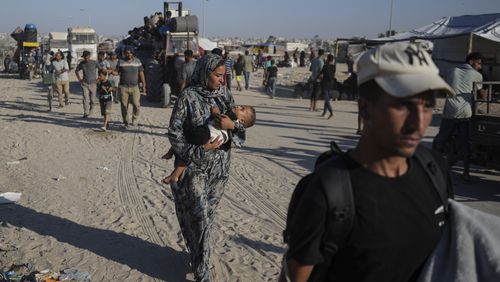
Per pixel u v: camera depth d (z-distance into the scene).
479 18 19.84
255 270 4.41
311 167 8.22
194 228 3.85
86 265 4.46
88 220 5.56
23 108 15.16
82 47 41.31
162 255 4.70
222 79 3.80
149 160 8.51
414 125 1.47
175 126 3.70
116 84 15.36
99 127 11.70
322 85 14.41
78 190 6.69
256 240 5.06
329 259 1.59
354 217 1.52
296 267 1.59
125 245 4.90
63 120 12.72
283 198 6.48
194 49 16.56
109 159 8.54
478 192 7.07
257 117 14.18
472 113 7.40
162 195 6.51
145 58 18.75
